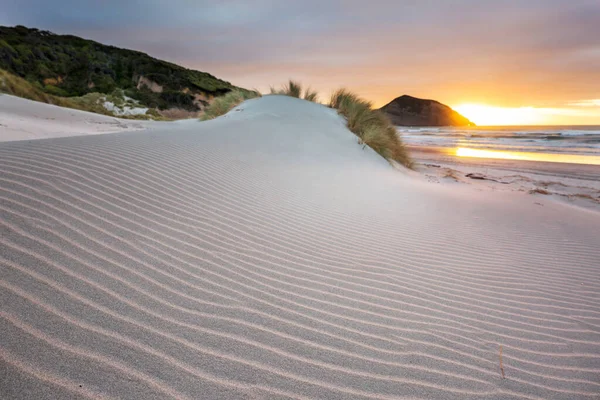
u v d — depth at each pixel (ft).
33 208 7.77
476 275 9.93
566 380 5.95
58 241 6.89
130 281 6.37
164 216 9.44
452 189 24.99
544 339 7.11
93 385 4.20
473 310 7.93
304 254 9.44
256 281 7.52
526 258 11.80
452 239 12.88
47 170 9.87
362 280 8.54
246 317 6.19
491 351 6.47
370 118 35.14
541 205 21.40
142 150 14.44
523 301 8.68
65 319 5.07
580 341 7.18
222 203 11.68
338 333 6.26
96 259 6.72
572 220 17.88
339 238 11.17
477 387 5.46
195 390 4.48
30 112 38.45
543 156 54.39
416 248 11.43
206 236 9.05
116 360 4.63
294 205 13.60
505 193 24.85
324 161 22.58
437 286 8.87
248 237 9.69
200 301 6.34
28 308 5.07
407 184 22.68
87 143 13.71
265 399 4.57
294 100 36.91
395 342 6.28
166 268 7.13
